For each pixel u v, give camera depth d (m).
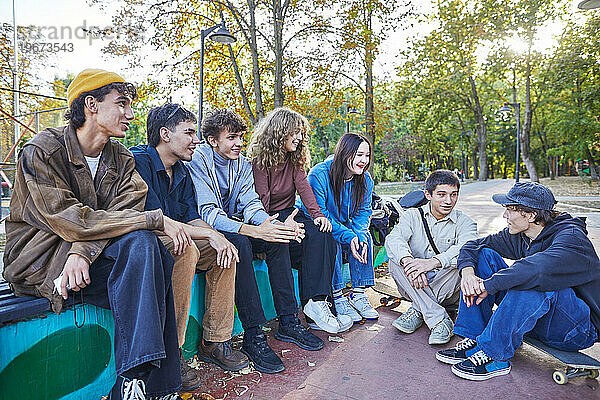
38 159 1.91
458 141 47.22
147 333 1.80
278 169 3.37
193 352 2.78
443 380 2.52
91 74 2.01
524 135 26.84
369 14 14.84
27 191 1.93
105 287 2.02
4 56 12.55
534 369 2.65
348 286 4.33
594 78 25.64
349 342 3.07
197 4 13.84
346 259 3.77
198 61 14.34
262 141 3.29
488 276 2.77
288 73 14.80
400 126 48.34
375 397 2.32
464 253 2.84
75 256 1.86
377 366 2.70
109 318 2.25
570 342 2.46
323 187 3.60
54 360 2.03
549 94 27.23
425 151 50.84
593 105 26.44
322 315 3.24
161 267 1.92
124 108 2.10
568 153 30.50
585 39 24.20
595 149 29.31
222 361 2.63
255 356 2.66
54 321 2.02
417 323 3.29
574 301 2.42
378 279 4.66
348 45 14.37
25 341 1.93
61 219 1.84
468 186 29.69
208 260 2.60
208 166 2.93
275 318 3.55
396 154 49.50
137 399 1.90
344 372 2.61
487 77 31.11
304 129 3.35
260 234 2.77
